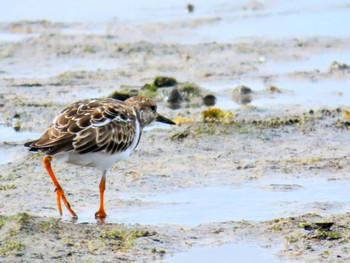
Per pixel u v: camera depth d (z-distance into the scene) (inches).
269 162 561.0
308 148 595.8
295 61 888.3
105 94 753.0
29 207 470.3
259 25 1040.8
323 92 770.2
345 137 624.4
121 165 552.4
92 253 395.5
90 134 448.1
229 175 535.5
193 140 611.8
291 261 395.2
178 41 970.7
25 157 565.3
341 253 400.5
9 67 865.5
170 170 544.1
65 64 880.3
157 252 402.9
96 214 460.1
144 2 1133.7
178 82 790.5
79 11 1085.8
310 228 428.8
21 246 394.6
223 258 399.5
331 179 526.0
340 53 916.6
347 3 1140.5
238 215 464.4
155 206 478.6
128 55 911.7
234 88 767.1
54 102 721.0
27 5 1105.4
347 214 450.6
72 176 527.5
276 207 475.8
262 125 650.8
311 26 1031.0
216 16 1079.0
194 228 438.9
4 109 702.5
